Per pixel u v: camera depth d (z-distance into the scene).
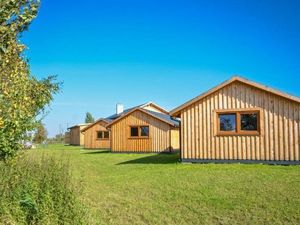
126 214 9.14
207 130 19.14
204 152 19.11
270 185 11.73
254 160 17.75
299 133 16.77
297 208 9.04
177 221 8.48
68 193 7.33
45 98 9.76
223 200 10.16
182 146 19.83
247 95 18.20
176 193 11.34
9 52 6.46
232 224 8.11
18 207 6.80
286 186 11.46
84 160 25.67
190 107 19.78
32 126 7.10
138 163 21.94
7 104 6.49
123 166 20.48
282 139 17.16
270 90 17.41
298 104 16.89
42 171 7.80
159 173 15.60
